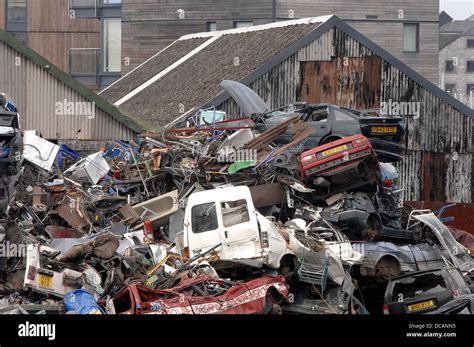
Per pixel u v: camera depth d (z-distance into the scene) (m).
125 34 86.56
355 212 33.69
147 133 43.41
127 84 73.69
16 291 25.91
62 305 24.52
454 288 28.48
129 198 36.88
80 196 36.81
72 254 27.02
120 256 27.53
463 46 110.94
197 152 37.69
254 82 57.31
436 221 34.16
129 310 23.70
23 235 29.02
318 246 29.89
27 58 47.50
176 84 65.00
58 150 39.50
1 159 30.22
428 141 59.31
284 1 85.00
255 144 37.69
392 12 87.50
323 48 58.25
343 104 58.34
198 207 29.66
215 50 68.06
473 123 59.97
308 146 40.94
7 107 32.16
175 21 86.31
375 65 58.50
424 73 88.44
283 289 25.84
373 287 32.03
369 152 34.84
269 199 34.88
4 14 87.12
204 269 27.70
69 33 87.00
